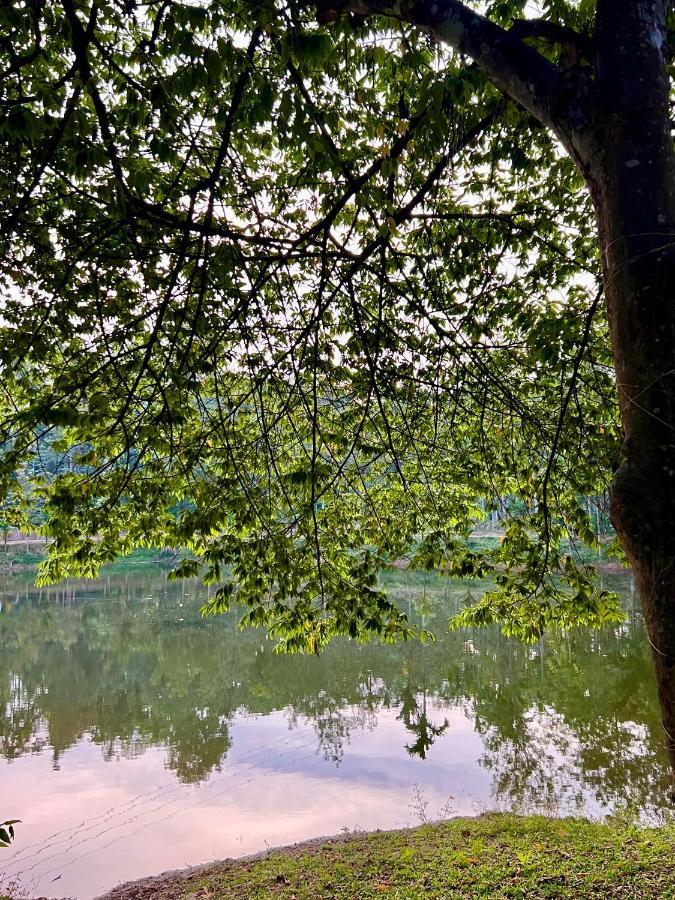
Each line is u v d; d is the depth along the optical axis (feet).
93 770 42.65
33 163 14.75
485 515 27.55
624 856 25.50
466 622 25.26
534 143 20.79
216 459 21.56
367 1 9.35
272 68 11.75
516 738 46.78
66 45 14.19
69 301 18.72
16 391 23.38
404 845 30.27
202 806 37.42
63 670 68.95
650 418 6.61
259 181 21.42
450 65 11.85
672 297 6.64
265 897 25.50
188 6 9.96
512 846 28.19
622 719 49.65
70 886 29.58
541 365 24.32
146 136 13.61
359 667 69.56
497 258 20.84
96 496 19.19
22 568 172.76
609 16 7.49
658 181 6.97
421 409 20.94
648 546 6.49
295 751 45.88
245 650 78.64
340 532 25.07
